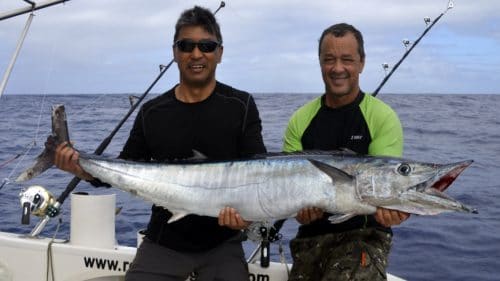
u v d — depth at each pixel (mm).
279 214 3043
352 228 3217
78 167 3260
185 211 3188
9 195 7812
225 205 3105
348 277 3016
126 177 3238
